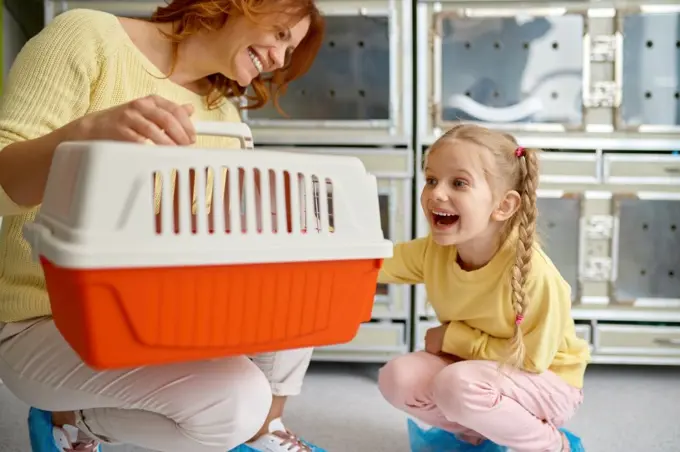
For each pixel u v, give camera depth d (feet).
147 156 1.93
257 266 2.09
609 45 5.96
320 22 3.74
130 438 2.90
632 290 6.17
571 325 3.81
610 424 4.80
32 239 2.10
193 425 2.64
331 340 2.37
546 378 3.63
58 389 2.77
